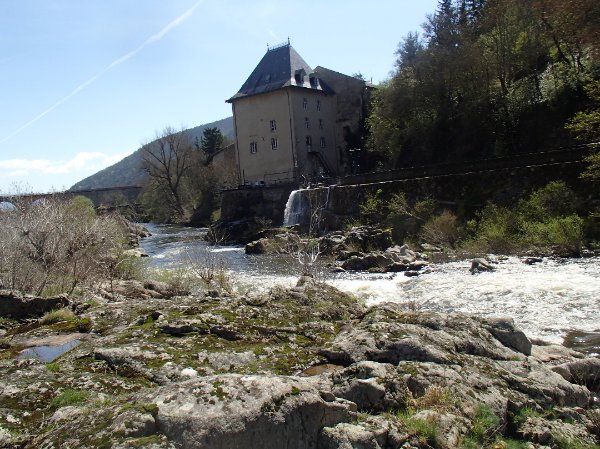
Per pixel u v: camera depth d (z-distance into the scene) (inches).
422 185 1244.5
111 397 186.1
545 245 878.4
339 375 205.2
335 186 1456.7
